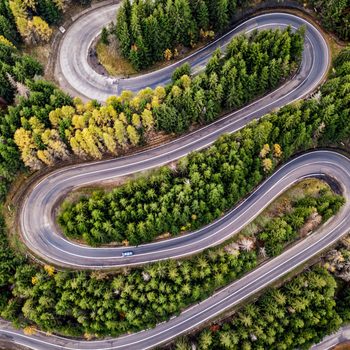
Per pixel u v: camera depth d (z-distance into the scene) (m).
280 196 105.31
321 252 103.50
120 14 103.88
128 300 91.75
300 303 94.00
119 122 92.94
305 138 100.62
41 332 99.31
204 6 104.19
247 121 108.12
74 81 115.19
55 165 104.38
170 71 114.44
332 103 97.56
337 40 112.06
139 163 104.81
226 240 101.06
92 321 92.25
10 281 94.88
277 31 99.81
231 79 97.88
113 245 99.88
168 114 96.88
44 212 101.75
